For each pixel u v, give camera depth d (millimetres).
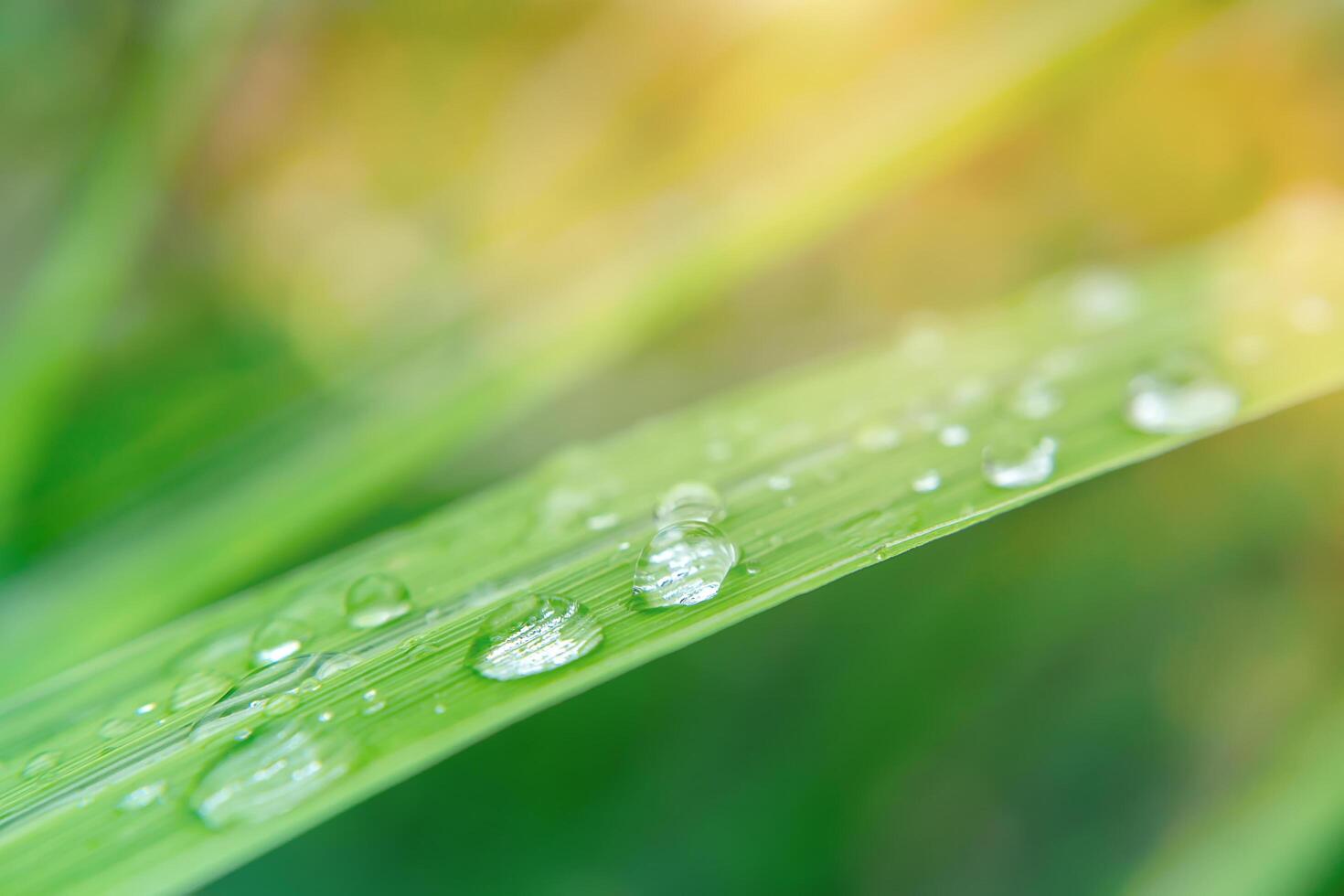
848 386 128
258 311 200
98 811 103
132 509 155
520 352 148
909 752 168
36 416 141
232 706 106
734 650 179
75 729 109
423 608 111
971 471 114
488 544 116
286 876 154
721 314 213
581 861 158
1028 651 175
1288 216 135
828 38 194
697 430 125
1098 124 202
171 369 184
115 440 169
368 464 139
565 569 111
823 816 162
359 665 106
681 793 165
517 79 220
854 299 216
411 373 153
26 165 188
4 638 130
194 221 205
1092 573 179
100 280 145
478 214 219
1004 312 135
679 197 156
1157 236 206
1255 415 116
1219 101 197
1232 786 148
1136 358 123
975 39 151
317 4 213
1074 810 160
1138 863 149
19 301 168
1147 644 171
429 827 161
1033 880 154
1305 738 140
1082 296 134
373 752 103
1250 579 174
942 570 183
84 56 182
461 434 146
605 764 167
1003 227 210
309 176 216
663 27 209
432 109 220
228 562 134
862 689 174
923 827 160
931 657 176
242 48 207
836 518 111
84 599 132
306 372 190
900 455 116
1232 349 122
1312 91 196
